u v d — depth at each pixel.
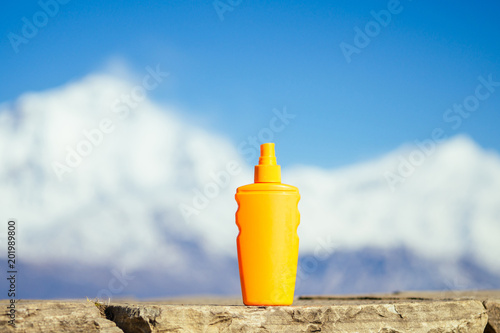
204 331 2.47
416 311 2.78
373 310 2.72
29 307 2.44
